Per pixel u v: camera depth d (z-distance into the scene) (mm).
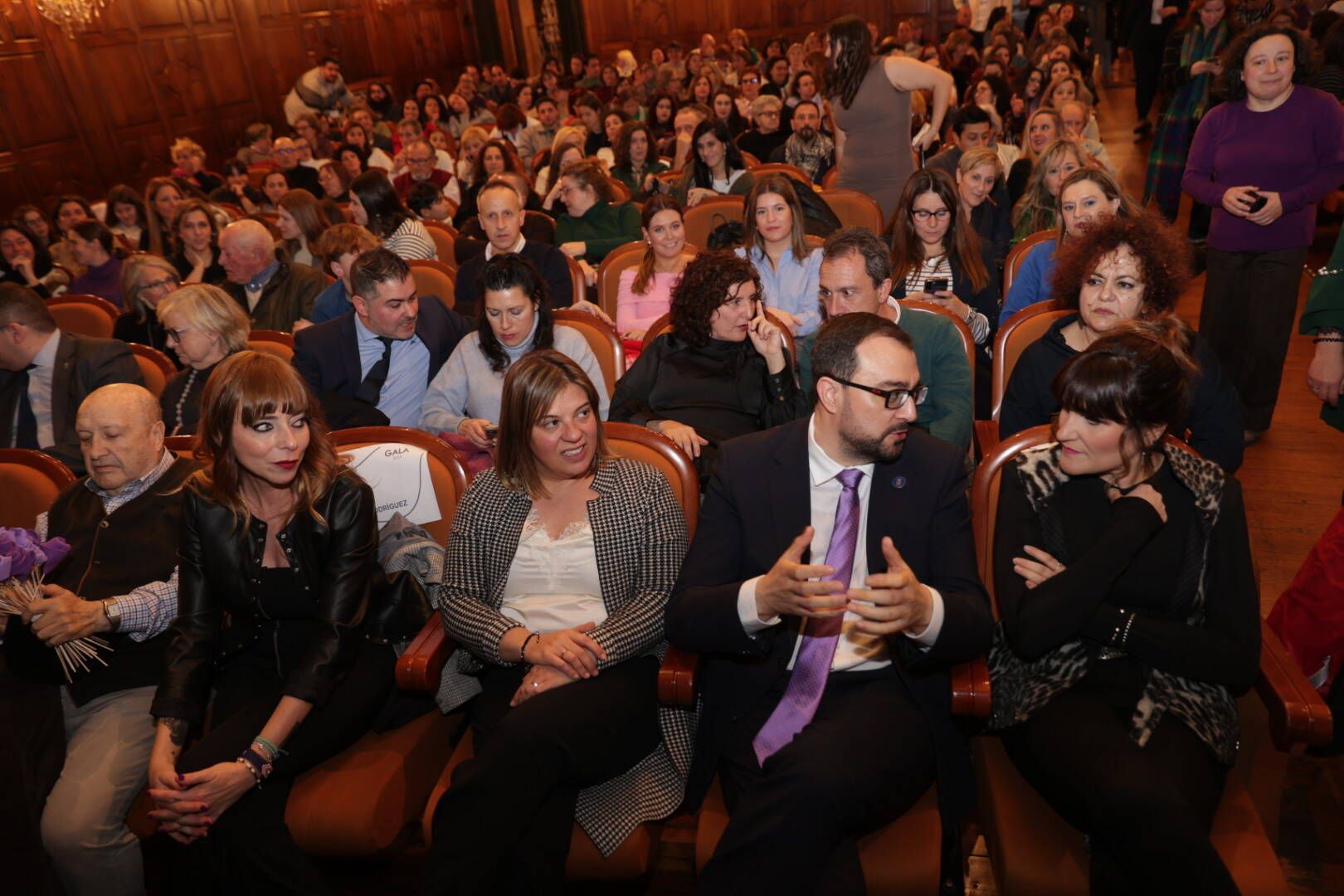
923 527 1928
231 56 11531
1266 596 2936
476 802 1744
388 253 2992
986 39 13250
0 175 8742
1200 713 1749
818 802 1615
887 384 1793
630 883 2154
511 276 2801
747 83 10742
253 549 2100
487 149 6426
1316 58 5508
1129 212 3107
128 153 10148
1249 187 3438
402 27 14758
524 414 2029
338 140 10672
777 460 2020
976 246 3492
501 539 2109
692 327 2785
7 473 2484
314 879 1892
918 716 1853
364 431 2416
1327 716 1605
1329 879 2027
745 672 1958
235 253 4191
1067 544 1889
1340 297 2445
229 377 2002
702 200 5137
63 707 2160
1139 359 1715
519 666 2082
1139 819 1548
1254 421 3861
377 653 2168
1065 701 1801
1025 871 1644
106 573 2227
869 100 4965
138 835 2016
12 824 1936
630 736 1924
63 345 3254
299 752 1959
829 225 4195
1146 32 9578
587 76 14320
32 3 9023
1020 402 2494
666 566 2066
